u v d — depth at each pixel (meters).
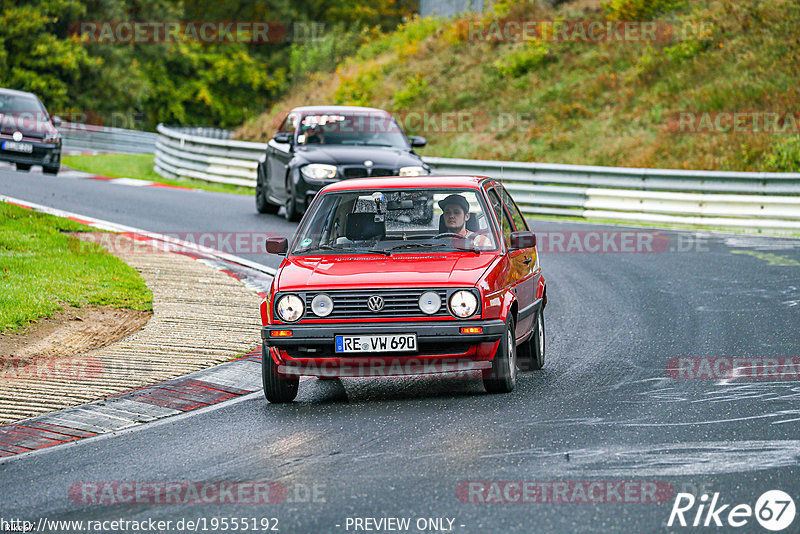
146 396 30.89
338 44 179.12
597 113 110.69
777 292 47.22
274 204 72.81
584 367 34.06
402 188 33.25
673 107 104.94
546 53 126.56
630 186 78.31
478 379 33.00
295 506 20.53
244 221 69.06
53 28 181.50
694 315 42.62
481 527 19.03
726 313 42.81
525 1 143.88
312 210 33.50
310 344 28.95
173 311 42.56
